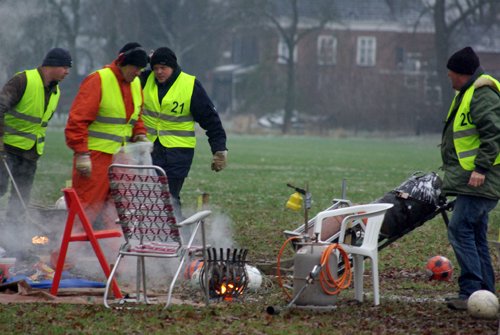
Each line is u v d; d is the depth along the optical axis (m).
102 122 32.44
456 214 27.58
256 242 43.72
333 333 23.06
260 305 26.92
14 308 25.45
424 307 27.28
